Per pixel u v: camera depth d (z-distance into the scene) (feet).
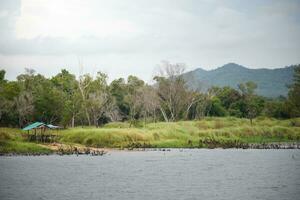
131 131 316.60
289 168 203.82
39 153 260.01
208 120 443.73
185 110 537.24
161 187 151.43
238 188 148.97
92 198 132.46
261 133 377.91
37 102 406.62
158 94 511.81
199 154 274.16
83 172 189.37
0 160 229.45
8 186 153.38
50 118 416.26
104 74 488.02
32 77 481.05
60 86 523.29
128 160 237.86
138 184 157.89
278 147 317.22
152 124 372.58
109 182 162.61
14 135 302.45
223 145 322.96
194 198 132.05
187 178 172.86
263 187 150.82
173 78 516.32
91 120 474.08
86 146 297.53
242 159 244.63
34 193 140.36
